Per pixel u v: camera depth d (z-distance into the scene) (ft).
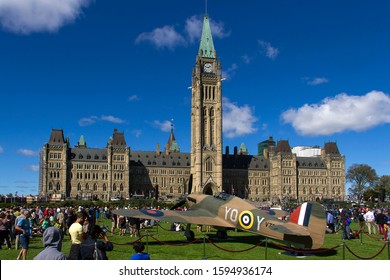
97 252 57.00
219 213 130.82
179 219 125.39
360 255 112.57
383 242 146.30
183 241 140.67
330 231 180.24
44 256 52.03
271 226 112.98
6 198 513.86
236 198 131.13
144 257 60.44
